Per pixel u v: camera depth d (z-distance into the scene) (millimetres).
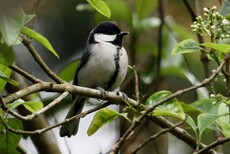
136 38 9453
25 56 13039
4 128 5586
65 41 13258
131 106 6223
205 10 5527
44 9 12500
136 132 8133
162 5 9125
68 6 12844
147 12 9562
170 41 9602
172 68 9250
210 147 5285
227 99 5512
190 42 5668
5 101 5035
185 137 6602
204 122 5680
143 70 9305
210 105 6820
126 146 8109
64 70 9281
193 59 9992
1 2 2230
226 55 5555
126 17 9398
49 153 7594
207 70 6918
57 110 9242
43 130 5086
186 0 7758
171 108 5941
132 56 9438
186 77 9414
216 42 5555
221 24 5477
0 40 4672
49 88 5617
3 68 5523
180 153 11617
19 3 2271
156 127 8344
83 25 13188
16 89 7492
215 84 9461
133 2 10195
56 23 13055
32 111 5641
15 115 4836
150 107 5512
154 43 9672
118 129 9266
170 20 10539
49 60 13195
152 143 8375
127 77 10461
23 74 5535
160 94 6113
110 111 6094
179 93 5609
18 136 5680
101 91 6531
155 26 9445
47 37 13094
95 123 6219
